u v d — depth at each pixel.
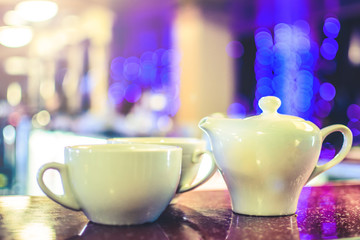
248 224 0.56
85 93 8.65
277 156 0.59
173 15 5.71
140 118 5.65
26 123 4.70
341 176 2.45
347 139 0.64
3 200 0.73
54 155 3.16
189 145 0.66
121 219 0.54
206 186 1.57
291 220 0.59
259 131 0.59
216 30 5.27
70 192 0.56
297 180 0.61
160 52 7.67
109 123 5.48
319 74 5.11
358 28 4.81
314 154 0.61
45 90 9.09
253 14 5.25
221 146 0.61
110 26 6.66
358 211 0.66
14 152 2.28
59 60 9.12
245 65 6.45
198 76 5.23
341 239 0.48
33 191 1.75
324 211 0.66
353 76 4.85
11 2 4.89
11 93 8.90
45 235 0.49
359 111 4.75
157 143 0.66
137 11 5.64
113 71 8.33
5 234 0.49
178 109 5.61
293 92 5.28
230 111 5.43
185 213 0.63
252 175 0.60
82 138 4.48
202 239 0.48
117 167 0.52
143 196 0.53
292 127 0.59
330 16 4.96
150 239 0.48
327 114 5.00
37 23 6.47
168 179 0.55
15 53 8.69
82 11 5.71
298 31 5.26
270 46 5.81
